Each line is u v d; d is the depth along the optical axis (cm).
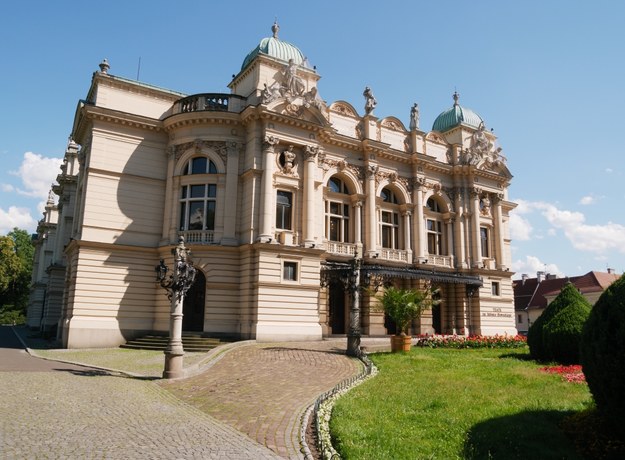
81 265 3064
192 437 1009
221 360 2159
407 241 3941
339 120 3747
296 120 3253
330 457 837
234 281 3116
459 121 4716
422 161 4062
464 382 1495
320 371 1877
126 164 3288
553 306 2016
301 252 3159
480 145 4459
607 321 873
